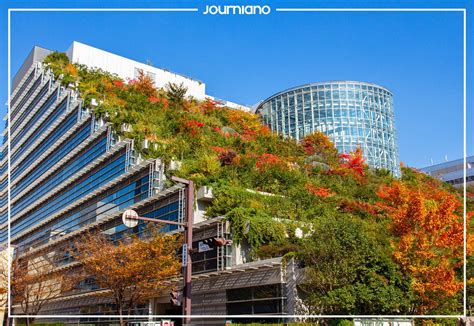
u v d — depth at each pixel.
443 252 22.64
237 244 30.45
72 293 45.75
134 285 29.02
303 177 45.75
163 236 29.88
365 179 52.50
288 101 82.62
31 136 73.88
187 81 87.19
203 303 31.20
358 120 76.81
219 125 57.56
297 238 30.66
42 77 72.75
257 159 45.25
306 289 24.17
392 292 21.19
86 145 53.06
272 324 22.94
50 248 54.41
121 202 43.22
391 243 23.69
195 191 35.47
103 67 77.81
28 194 70.69
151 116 51.25
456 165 106.75
